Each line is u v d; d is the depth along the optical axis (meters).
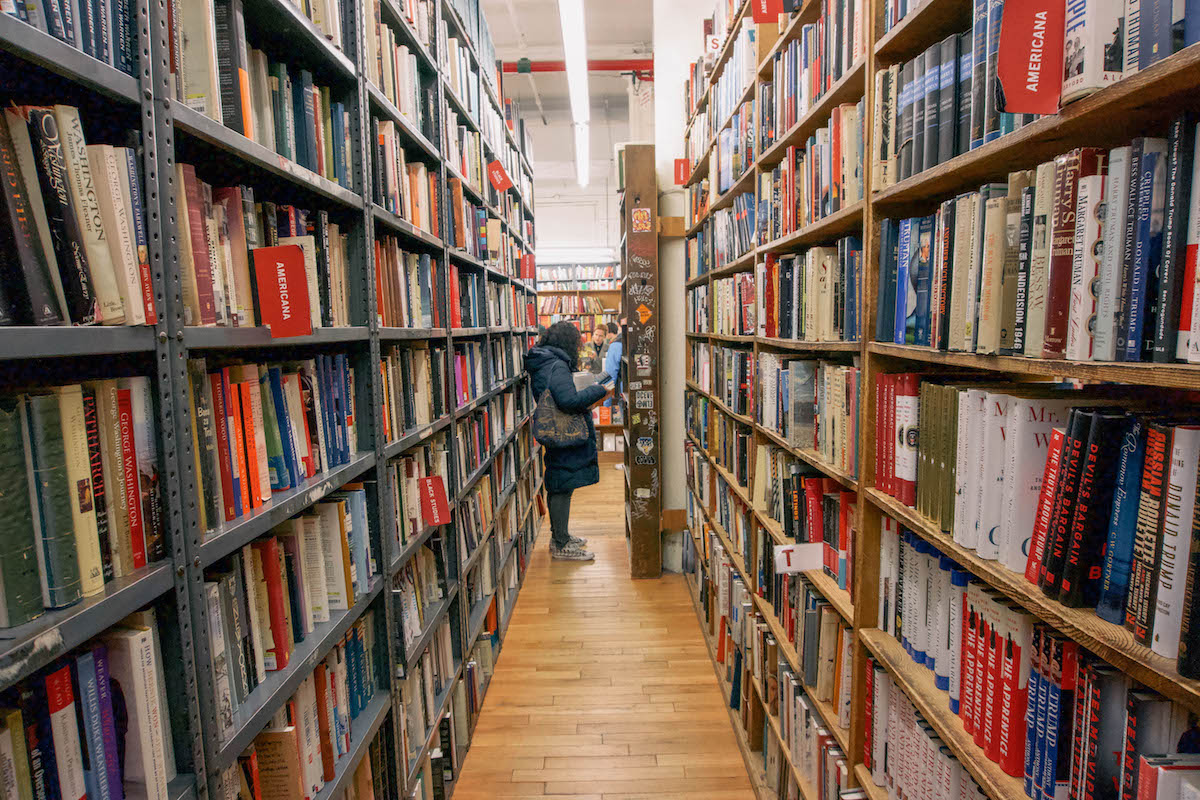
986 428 0.91
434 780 1.98
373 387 1.58
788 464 1.89
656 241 3.84
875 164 1.26
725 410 2.72
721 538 2.88
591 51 6.64
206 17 1.00
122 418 0.78
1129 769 0.72
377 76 1.75
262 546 1.11
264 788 1.14
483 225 3.21
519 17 6.00
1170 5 0.63
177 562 0.84
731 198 2.81
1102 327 0.71
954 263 1.01
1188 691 0.59
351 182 1.54
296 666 1.13
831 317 1.58
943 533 1.04
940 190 1.14
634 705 2.65
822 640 1.59
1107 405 0.82
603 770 2.25
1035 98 0.74
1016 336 0.86
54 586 0.68
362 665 1.56
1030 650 0.87
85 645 0.77
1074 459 0.76
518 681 2.84
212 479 0.97
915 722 1.16
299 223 1.31
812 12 1.72
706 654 3.05
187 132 0.89
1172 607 0.63
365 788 1.51
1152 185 0.65
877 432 1.30
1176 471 0.62
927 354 1.07
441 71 2.45
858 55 1.36
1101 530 0.74
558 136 8.96
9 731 0.67
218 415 1.01
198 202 0.96
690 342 3.89
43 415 0.68
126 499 0.78
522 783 2.19
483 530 2.90
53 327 0.63
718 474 2.96
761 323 2.16
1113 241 0.69
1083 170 0.73
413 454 1.98
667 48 4.01
